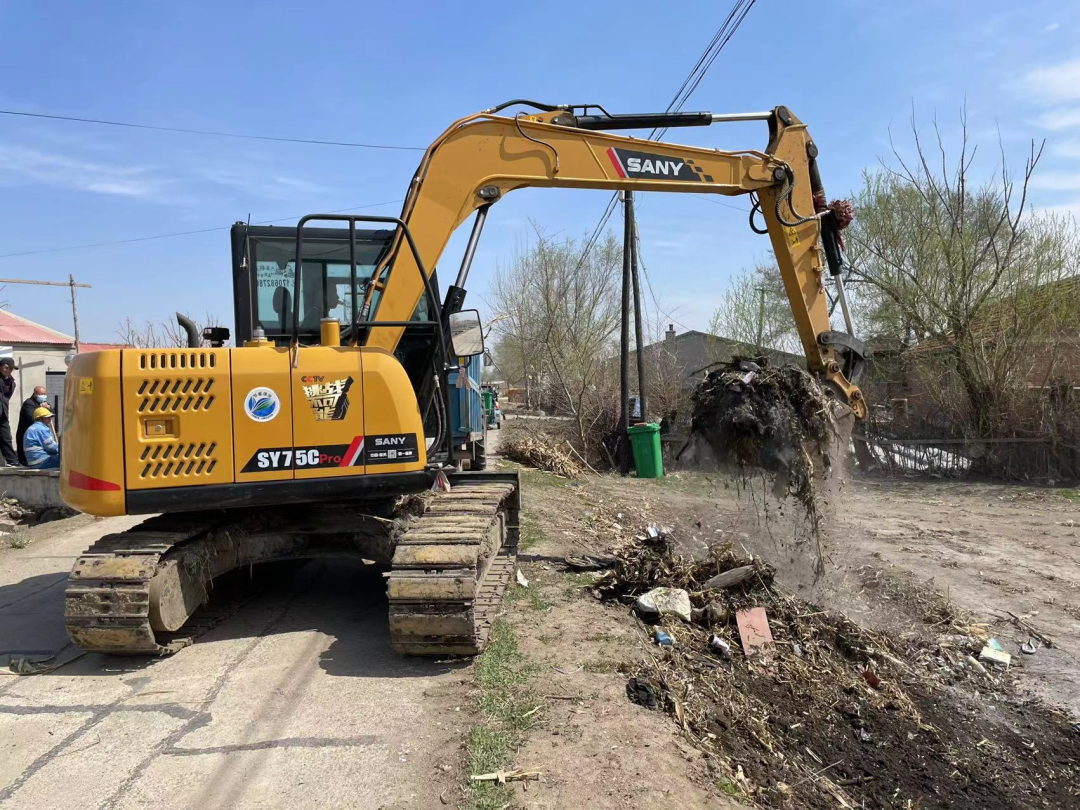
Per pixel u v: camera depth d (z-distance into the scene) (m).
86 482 4.50
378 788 3.24
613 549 7.97
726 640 5.53
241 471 4.64
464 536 4.57
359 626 5.29
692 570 6.23
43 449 10.01
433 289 5.77
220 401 4.62
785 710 4.81
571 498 11.40
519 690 4.21
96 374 4.51
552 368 19.75
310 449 4.75
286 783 3.29
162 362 4.57
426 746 3.60
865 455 16.03
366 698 4.10
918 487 14.16
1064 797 4.31
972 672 5.66
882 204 17.48
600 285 20.88
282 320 5.91
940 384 15.70
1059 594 7.37
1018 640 6.23
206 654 4.77
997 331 15.02
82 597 4.29
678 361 22.84
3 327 18.20
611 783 3.35
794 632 5.77
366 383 4.86
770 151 6.88
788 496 6.11
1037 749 4.76
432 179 5.76
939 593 7.21
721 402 6.13
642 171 6.39
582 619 5.48
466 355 5.39
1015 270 15.08
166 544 4.54
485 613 4.96
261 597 6.02
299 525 5.41
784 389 6.04
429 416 6.23
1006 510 11.72
